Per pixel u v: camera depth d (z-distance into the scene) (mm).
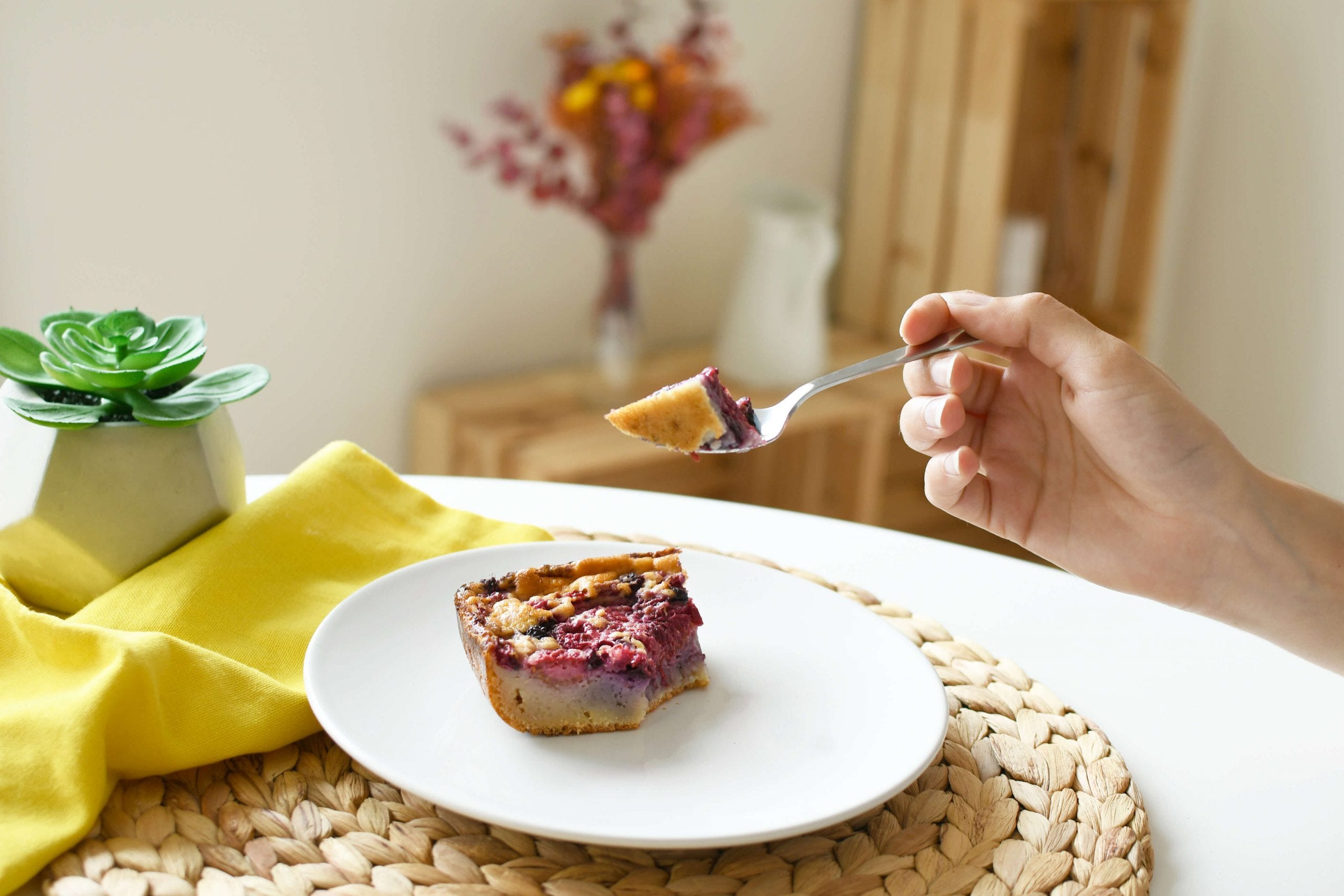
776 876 611
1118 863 619
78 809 605
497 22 1454
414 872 605
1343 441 1772
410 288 1508
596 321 1501
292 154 1372
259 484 879
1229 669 760
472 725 654
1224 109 1850
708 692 683
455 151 1482
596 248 1648
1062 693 733
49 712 620
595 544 761
